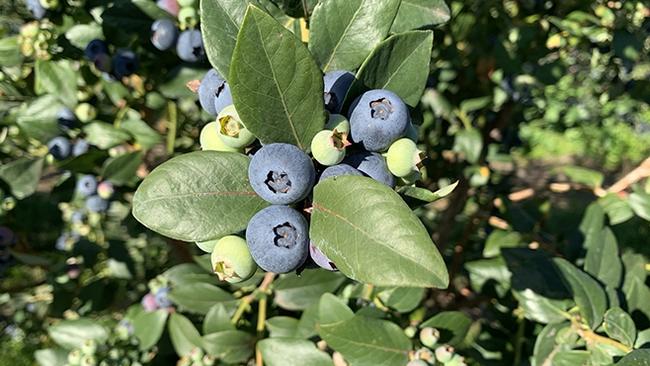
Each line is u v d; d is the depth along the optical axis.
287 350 0.20
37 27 0.24
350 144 0.11
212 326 0.23
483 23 0.32
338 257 0.10
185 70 0.22
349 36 0.13
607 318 0.17
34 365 0.64
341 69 0.13
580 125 0.50
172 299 0.24
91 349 0.26
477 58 0.34
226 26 0.12
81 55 0.25
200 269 0.28
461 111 0.33
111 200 0.29
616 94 0.36
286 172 0.10
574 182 0.31
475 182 0.36
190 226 0.11
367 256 0.10
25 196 0.28
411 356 0.19
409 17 0.15
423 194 0.12
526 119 0.45
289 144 0.11
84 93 0.27
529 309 0.21
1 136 0.29
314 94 0.11
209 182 0.11
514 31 0.31
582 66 0.43
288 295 0.23
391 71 0.12
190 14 0.21
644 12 0.27
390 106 0.11
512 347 0.26
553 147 1.35
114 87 0.27
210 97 0.13
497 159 0.38
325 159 0.11
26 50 0.25
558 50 0.32
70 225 0.38
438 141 0.37
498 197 0.34
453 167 0.38
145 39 0.23
